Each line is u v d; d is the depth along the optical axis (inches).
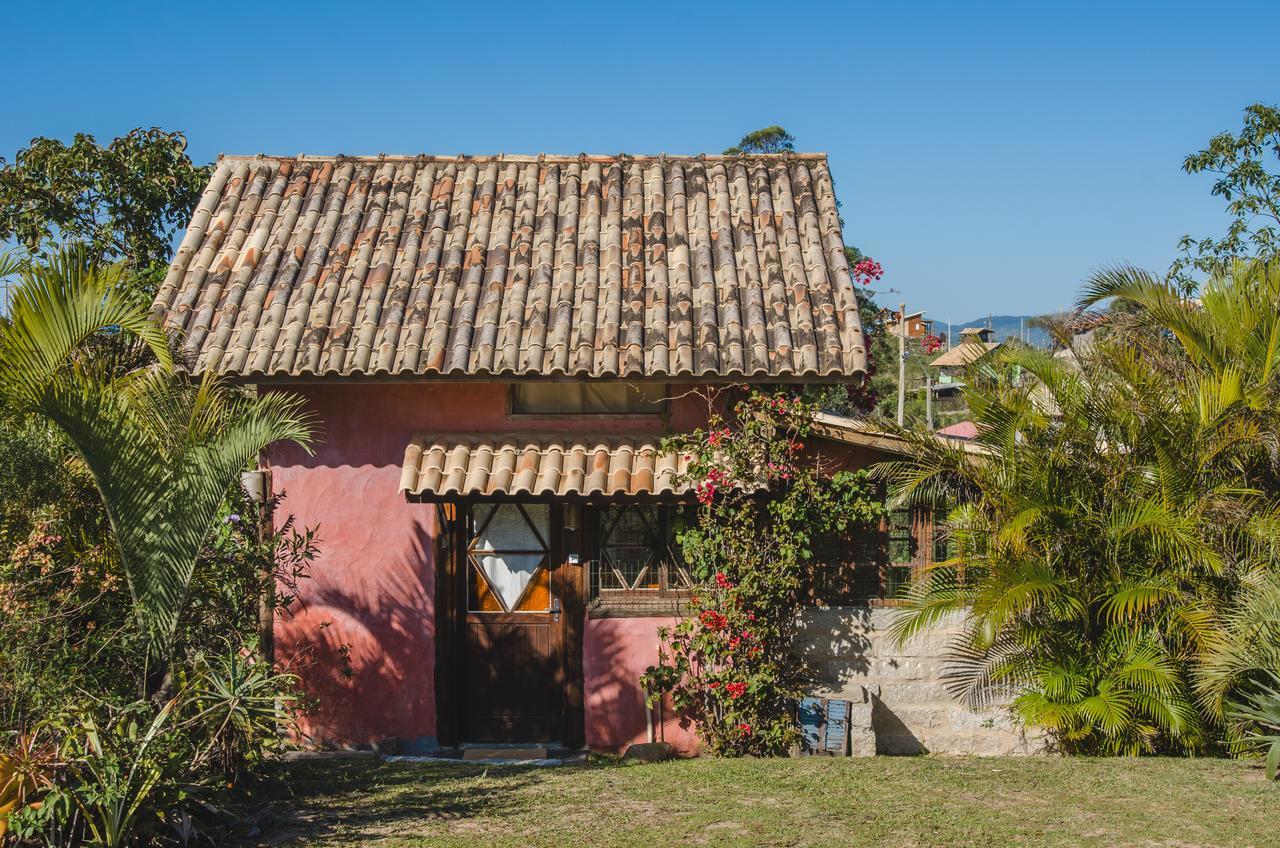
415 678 407.8
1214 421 374.9
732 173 476.1
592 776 336.5
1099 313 429.7
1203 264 682.8
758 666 391.5
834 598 408.8
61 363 290.4
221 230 445.1
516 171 480.4
